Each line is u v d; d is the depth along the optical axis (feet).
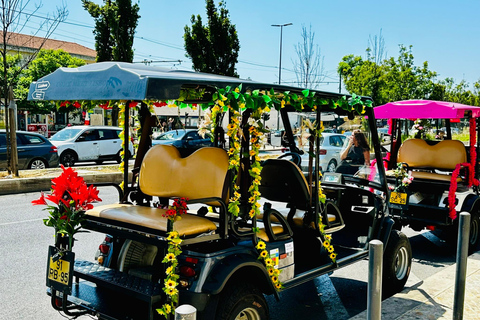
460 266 12.83
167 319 9.46
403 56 100.17
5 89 39.99
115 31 68.28
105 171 45.24
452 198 21.88
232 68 76.07
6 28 39.86
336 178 16.97
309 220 14.62
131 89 9.43
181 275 10.15
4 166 44.09
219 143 14.20
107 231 11.34
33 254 20.04
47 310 14.43
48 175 40.88
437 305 14.93
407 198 22.70
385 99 92.63
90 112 14.84
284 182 14.89
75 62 110.83
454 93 136.98
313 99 13.02
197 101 14.40
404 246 16.93
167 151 12.91
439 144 25.59
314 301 16.29
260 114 11.41
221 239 11.28
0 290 15.88
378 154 16.39
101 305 10.86
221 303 10.25
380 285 9.81
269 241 12.41
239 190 11.94
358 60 109.60
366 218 16.65
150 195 13.39
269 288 11.44
